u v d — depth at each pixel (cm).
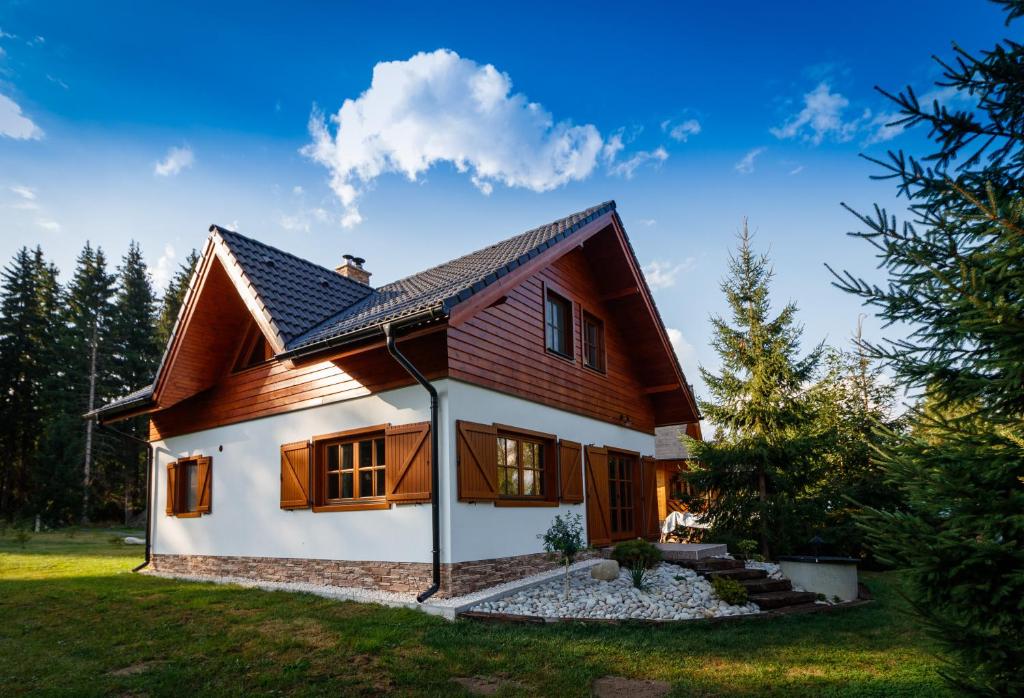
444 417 823
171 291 3912
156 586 982
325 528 940
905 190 416
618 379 1335
